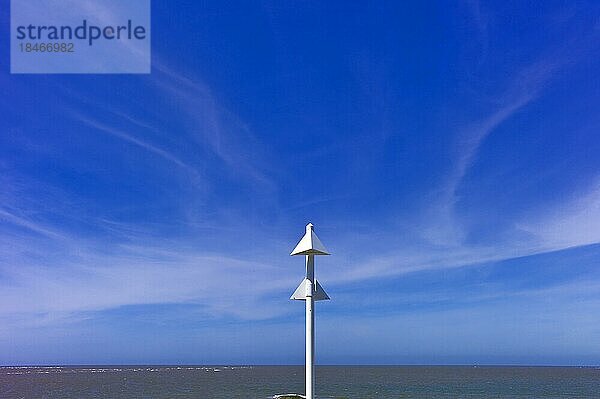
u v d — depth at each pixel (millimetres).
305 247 9766
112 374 171625
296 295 9938
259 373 184000
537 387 95188
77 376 153625
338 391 83312
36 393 81250
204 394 75688
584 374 176000
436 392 80875
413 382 114875
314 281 9891
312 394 9438
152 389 88812
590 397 71125
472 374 173875
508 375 163875
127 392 81562
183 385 101250
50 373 185625
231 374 171250
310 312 9742
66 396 74875
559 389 89312
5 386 100562
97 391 84750
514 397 70688
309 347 9641
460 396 72250
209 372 198375
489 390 86625
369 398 68250
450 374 173625
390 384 106250
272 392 79438
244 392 79438
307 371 9555
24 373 186125
